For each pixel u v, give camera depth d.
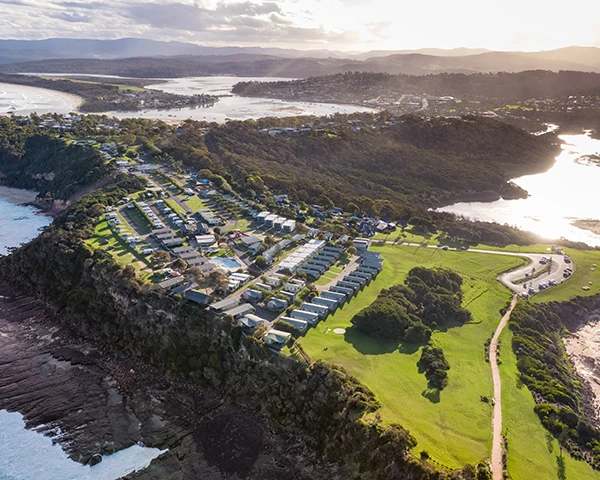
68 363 110.25
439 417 81.25
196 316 108.56
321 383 88.75
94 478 80.81
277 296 115.38
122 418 94.12
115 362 110.81
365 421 78.81
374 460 74.25
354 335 104.69
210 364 101.81
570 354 115.44
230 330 102.94
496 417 82.88
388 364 95.12
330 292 119.38
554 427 81.94
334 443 81.25
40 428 91.62
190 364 104.00
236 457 84.44
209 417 93.69
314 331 104.50
